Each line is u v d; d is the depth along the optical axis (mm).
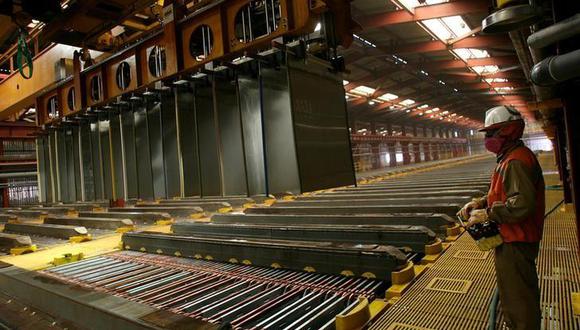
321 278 3748
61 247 5961
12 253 5578
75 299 2650
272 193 3557
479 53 18734
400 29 15828
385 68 21250
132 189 5543
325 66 3816
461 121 49250
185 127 4516
